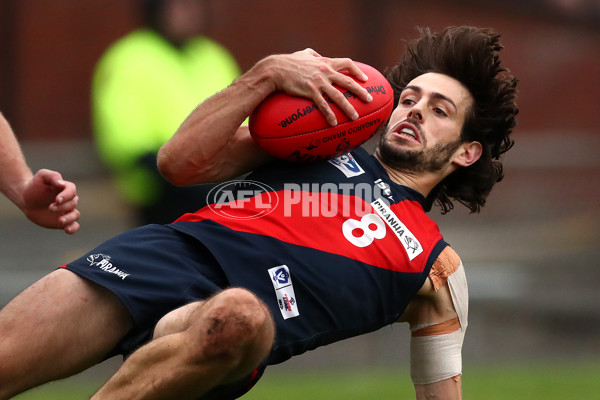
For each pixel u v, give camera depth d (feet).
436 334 44.65
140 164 66.74
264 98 42.04
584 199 116.47
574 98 154.20
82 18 149.79
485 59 46.96
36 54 149.48
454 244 112.68
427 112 46.11
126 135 67.51
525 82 154.20
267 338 35.47
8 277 96.12
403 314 44.83
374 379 83.20
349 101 42.11
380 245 42.01
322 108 41.39
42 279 39.60
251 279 40.06
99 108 69.67
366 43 150.82
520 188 118.01
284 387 78.18
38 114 149.59
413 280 42.27
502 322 105.29
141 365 35.65
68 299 38.81
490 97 47.34
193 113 42.86
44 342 38.22
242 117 41.98
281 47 149.69
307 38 150.10
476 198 50.06
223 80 72.08
